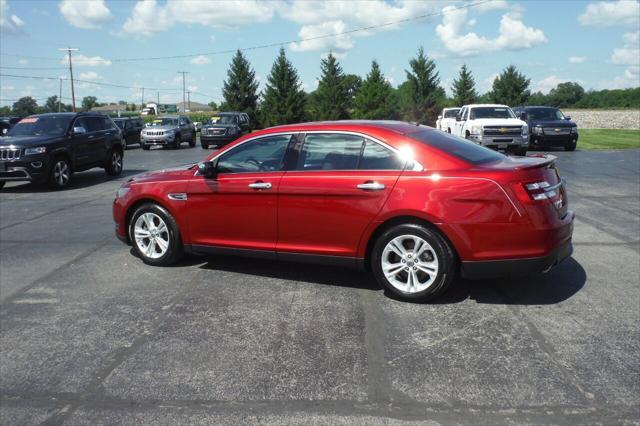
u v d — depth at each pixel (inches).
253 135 214.1
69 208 407.2
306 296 196.4
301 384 133.9
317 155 199.9
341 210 191.3
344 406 123.6
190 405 126.3
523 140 740.7
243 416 121.0
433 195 177.6
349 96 2913.4
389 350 151.0
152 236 237.8
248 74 2682.1
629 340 153.8
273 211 204.7
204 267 236.2
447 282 180.7
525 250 173.0
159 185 231.9
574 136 804.0
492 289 197.9
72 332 170.1
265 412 122.3
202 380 137.5
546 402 123.0
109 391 133.7
